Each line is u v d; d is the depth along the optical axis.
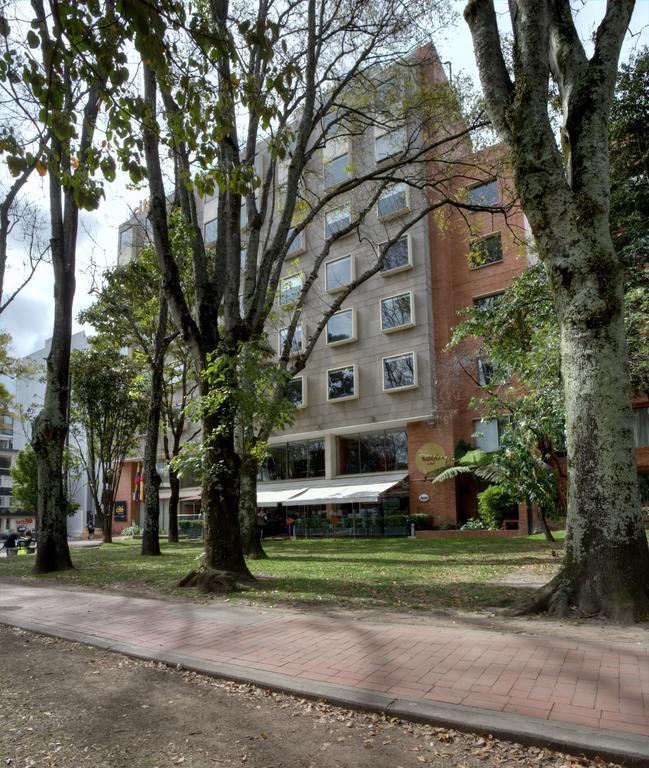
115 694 4.99
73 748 3.96
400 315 29.53
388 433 30.39
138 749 3.92
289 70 6.33
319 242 32.94
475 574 11.02
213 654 5.82
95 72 5.74
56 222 15.34
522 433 15.77
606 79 7.41
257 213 13.98
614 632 5.95
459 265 29.30
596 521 6.82
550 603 6.92
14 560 20.69
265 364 10.44
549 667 4.88
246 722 4.30
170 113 7.25
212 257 21.44
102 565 15.74
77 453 43.59
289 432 32.88
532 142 7.47
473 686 4.54
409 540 23.73
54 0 4.97
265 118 6.71
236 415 10.35
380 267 16.56
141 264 23.80
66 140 6.21
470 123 16.12
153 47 5.20
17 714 4.59
